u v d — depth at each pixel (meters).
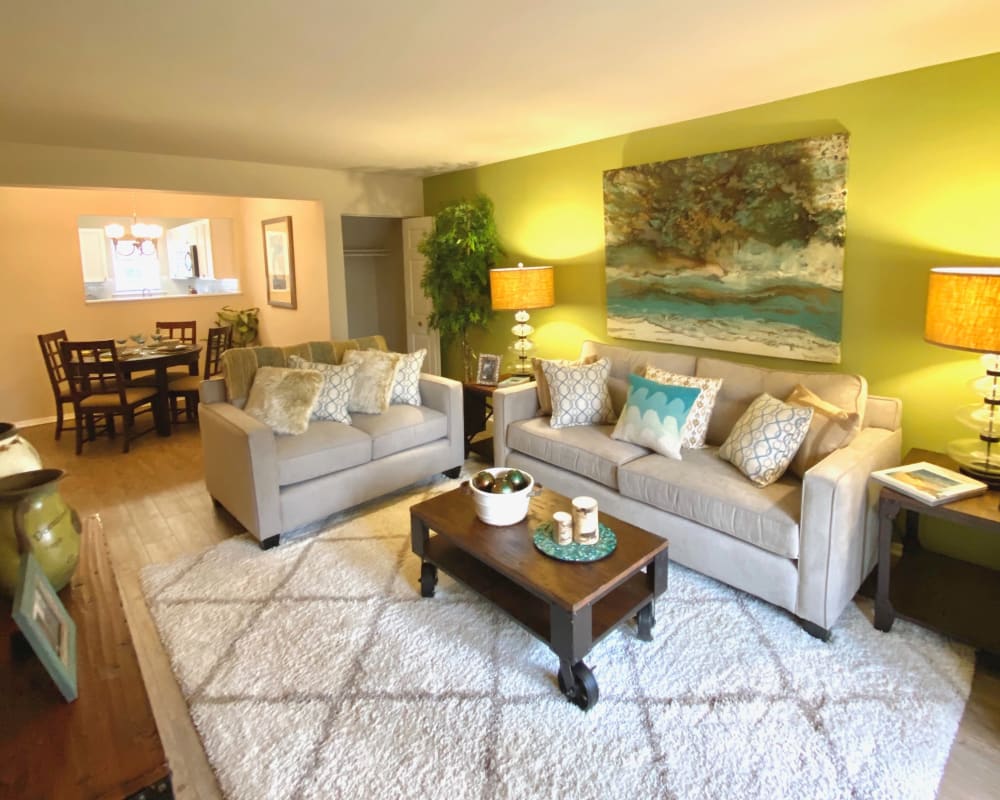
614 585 2.05
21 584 1.06
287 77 2.64
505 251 5.00
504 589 2.37
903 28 2.21
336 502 3.40
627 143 3.94
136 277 7.41
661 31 2.21
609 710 2.02
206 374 5.95
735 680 2.15
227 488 3.36
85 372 4.86
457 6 1.95
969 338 2.15
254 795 1.73
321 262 5.57
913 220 2.78
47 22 2.00
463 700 2.08
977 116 2.54
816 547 2.28
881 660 2.23
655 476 2.81
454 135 3.89
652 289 3.92
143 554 3.15
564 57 2.46
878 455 2.51
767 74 2.74
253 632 2.46
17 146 3.87
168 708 2.08
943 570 2.67
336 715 2.02
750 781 1.74
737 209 3.39
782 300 3.29
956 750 1.84
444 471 4.02
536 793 1.71
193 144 4.03
